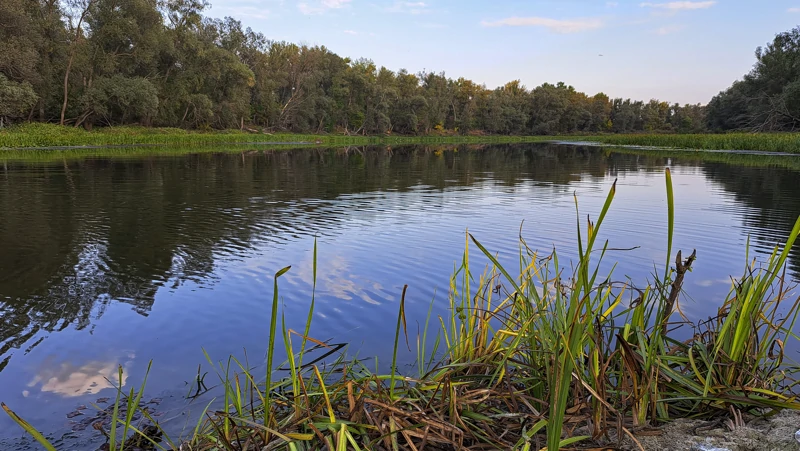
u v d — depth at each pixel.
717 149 39.00
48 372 3.50
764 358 2.89
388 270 5.86
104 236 7.54
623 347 2.21
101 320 4.41
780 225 8.41
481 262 6.18
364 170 19.95
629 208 10.32
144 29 41.88
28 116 39.06
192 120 50.62
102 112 39.78
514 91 112.81
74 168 18.25
